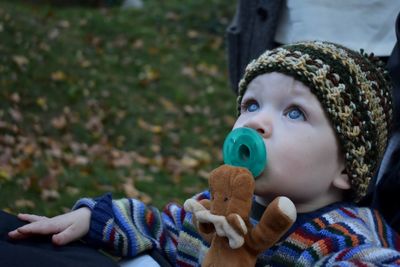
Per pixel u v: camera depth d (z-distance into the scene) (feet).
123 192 15.08
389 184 5.48
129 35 28.96
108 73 24.43
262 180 4.21
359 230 4.28
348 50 4.63
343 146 4.33
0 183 13.79
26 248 4.00
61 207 13.47
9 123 17.93
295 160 4.19
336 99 4.27
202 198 5.11
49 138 18.03
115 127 20.13
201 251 4.68
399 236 4.81
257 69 4.49
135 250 4.80
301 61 4.32
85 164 16.66
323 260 4.05
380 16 6.41
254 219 4.52
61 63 23.34
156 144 19.67
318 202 4.48
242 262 3.98
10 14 25.72
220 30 32.27
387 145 5.22
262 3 7.28
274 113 4.32
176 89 24.76
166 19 32.45
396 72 5.60
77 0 33.35
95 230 4.73
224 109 23.84
